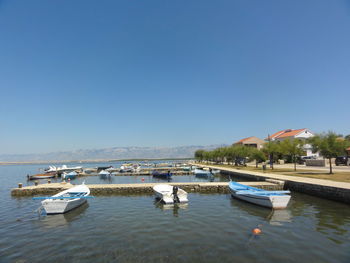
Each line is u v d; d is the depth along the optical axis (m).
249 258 9.31
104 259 9.45
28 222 15.02
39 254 10.06
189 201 20.95
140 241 11.28
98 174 56.19
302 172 34.53
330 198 20.05
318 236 11.61
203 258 9.36
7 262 9.38
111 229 13.23
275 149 43.84
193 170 56.69
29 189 26.73
